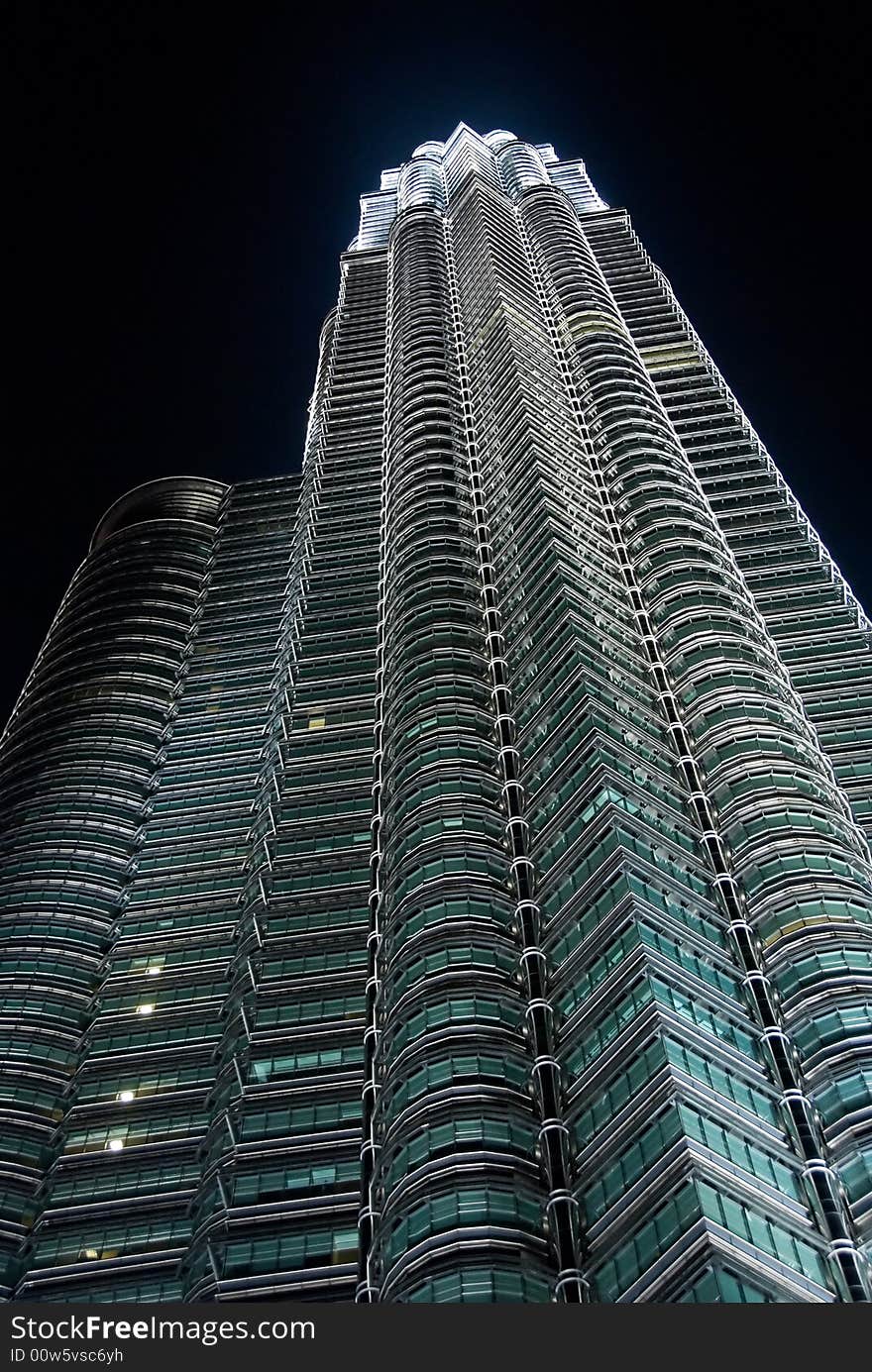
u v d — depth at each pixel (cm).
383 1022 7725
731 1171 5616
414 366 16388
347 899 10012
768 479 14262
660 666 10012
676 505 12331
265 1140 8406
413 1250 5975
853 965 6975
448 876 8194
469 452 14350
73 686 14812
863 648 11581
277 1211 7969
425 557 12269
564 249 19025
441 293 18475
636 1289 5191
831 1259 5428
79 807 12812
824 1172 5847
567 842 8125
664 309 18262
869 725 10650
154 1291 8338
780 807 8238
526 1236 5944
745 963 7181
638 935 6925
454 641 10838
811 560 12825
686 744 9112
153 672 14762
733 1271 5016
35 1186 9300
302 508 16275
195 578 16562
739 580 11769
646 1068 6178
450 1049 6994
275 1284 7519
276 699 12900
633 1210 5572
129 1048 10181
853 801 9788
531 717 9581
